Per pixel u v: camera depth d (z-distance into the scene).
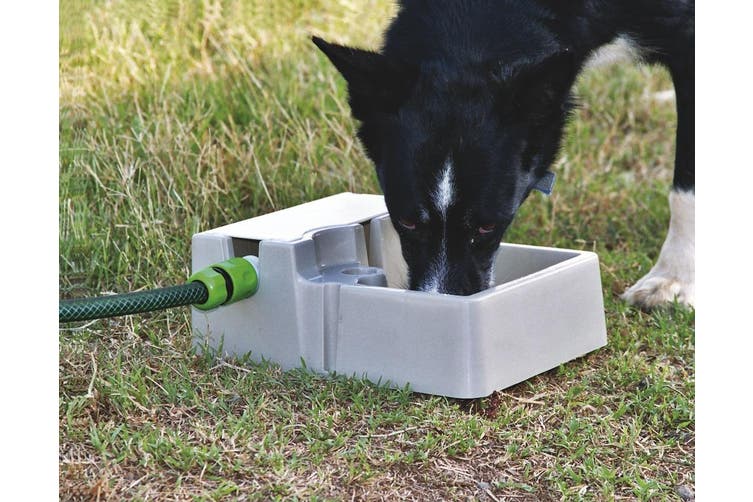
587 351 1.73
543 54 1.71
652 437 1.62
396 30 1.75
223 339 1.71
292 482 1.53
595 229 2.07
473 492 1.53
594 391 1.69
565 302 1.70
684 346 1.77
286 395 1.64
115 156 1.97
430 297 1.62
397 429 1.60
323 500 1.51
